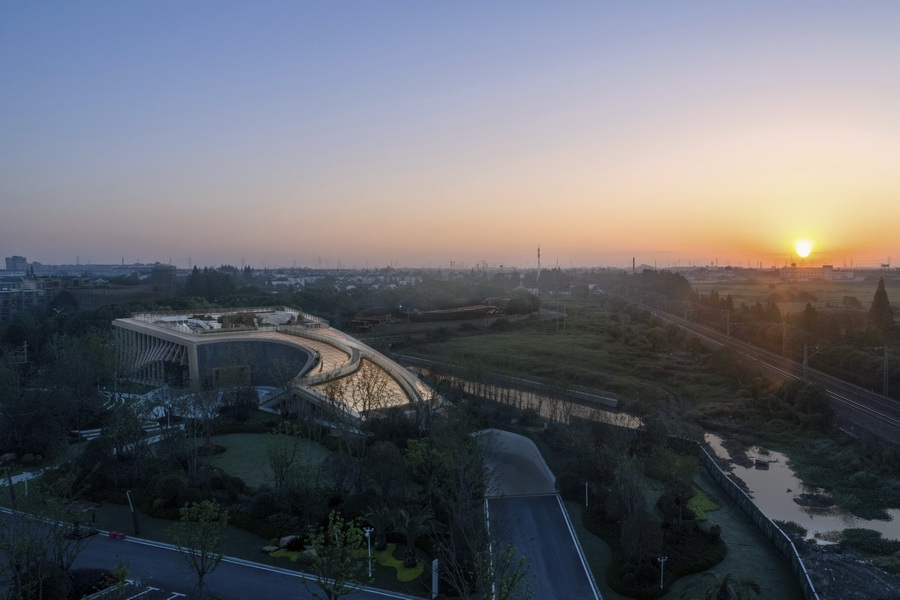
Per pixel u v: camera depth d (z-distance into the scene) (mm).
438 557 54406
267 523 63812
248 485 76125
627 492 64375
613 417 106562
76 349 129250
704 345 171875
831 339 162625
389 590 53562
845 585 58250
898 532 71312
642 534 57750
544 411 115875
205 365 130000
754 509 70812
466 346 189375
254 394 112812
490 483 78438
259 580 54875
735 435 108562
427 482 70875
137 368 142125
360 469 70625
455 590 52750
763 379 132375
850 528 72188
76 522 57250
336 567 47250
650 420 92812
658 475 75250
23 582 47781
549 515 69938
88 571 54750
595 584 55531
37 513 57844
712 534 64312
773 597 54594
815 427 107875
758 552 63344
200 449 86750
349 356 131125
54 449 87000
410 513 61719
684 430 100188
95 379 122500
